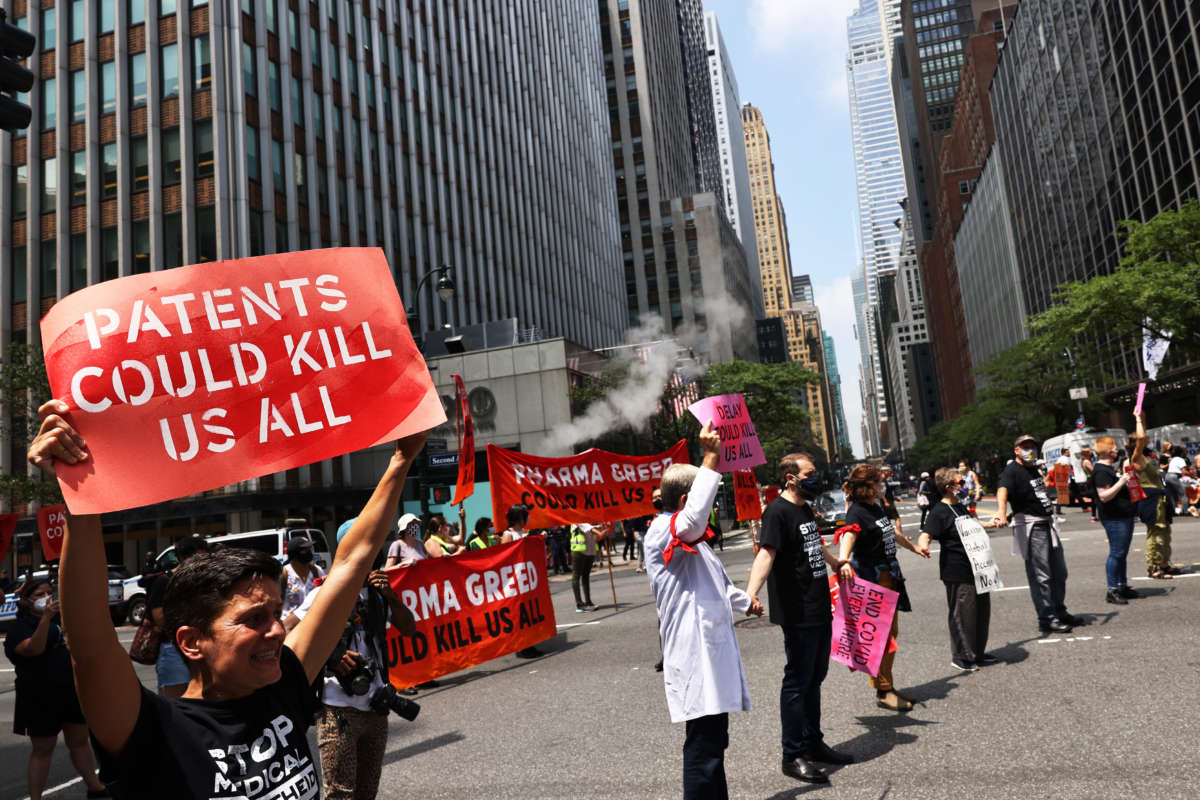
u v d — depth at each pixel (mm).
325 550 19656
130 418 1992
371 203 38000
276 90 33094
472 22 52719
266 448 2143
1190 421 44406
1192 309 26172
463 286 46469
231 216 30109
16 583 23062
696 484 4141
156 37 31266
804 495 5207
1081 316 28922
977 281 94000
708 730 4086
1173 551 13617
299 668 2064
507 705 7508
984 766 4715
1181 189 39938
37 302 31078
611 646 10094
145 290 2115
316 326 2297
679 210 93750
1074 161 55531
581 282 67438
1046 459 34969
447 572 9336
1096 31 48750
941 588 11953
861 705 6328
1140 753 4660
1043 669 6762
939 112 163375
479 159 50938
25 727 5469
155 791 1750
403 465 2338
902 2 176125
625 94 97750
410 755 6141
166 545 30062
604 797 4805
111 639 1763
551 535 25984
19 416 26453
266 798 1855
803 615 4980
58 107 31562
